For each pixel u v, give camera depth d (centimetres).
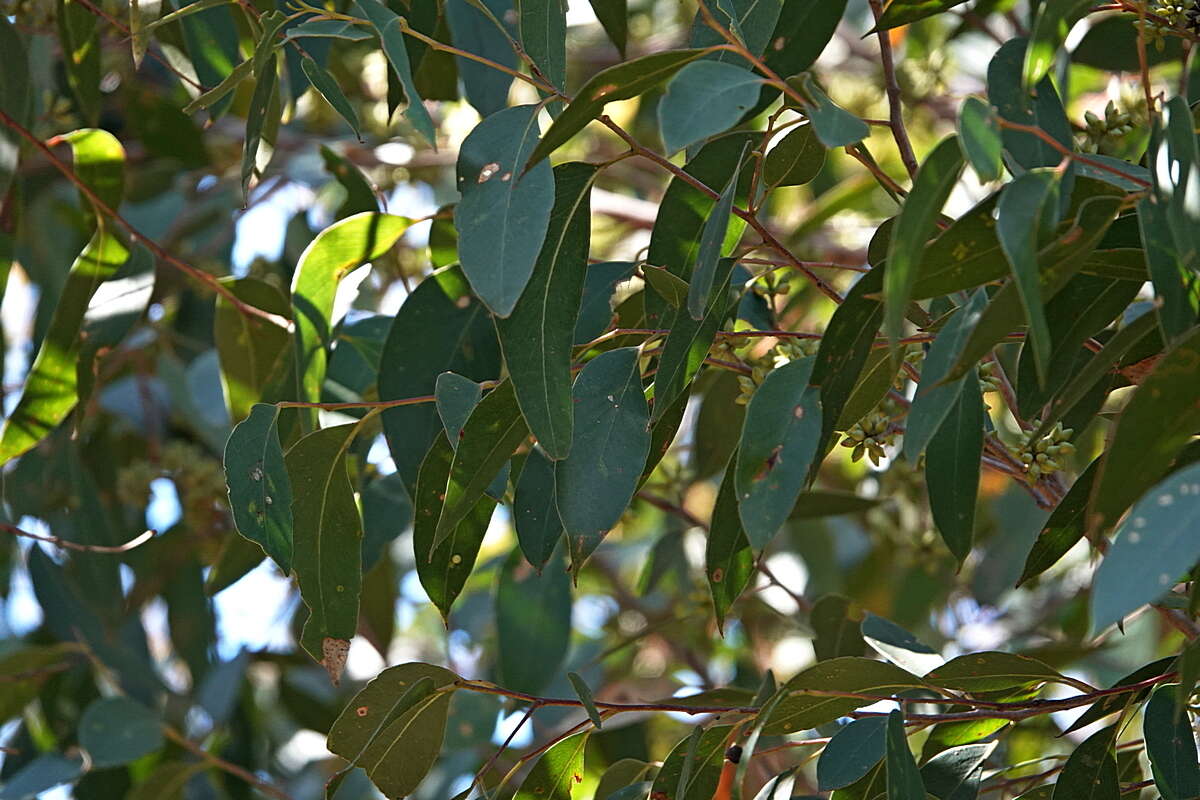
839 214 291
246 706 272
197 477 240
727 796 176
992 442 180
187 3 201
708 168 177
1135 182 164
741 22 177
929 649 184
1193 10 179
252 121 182
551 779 182
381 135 270
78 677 263
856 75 288
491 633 319
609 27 194
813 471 167
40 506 233
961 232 163
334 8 202
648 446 174
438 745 179
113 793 247
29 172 250
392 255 220
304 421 191
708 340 174
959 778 180
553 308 171
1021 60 169
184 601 254
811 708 177
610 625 313
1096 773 175
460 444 174
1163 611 181
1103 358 164
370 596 238
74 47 205
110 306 206
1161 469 160
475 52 200
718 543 172
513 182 169
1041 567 175
